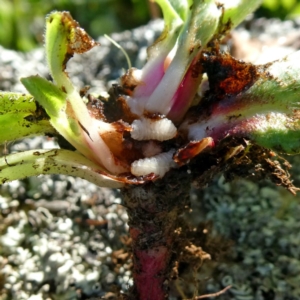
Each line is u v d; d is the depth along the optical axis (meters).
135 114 0.07
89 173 0.07
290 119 0.06
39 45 0.18
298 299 0.08
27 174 0.07
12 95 0.07
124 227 0.10
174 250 0.08
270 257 0.09
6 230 0.10
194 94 0.07
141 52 0.14
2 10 0.17
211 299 0.09
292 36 0.13
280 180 0.07
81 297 0.09
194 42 0.07
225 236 0.09
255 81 0.07
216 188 0.10
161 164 0.07
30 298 0.09
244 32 0.14
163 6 0.07
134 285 0.08
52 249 0.09
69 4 0.19
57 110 0.06
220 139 0.07
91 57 0.14
